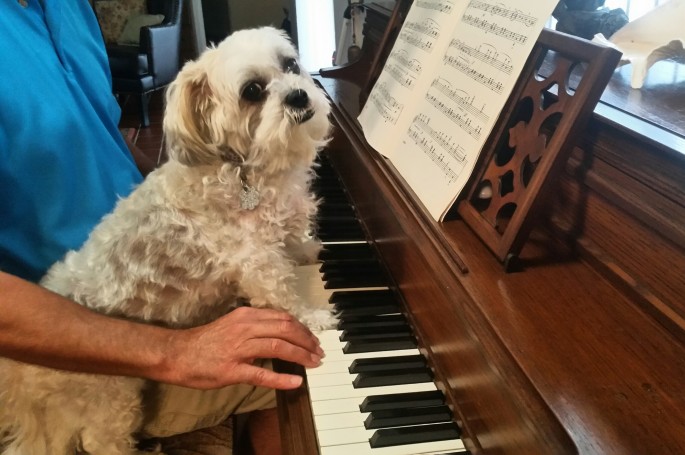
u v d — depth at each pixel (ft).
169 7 16.26
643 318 2.35
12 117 3.80
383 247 4.06
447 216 3.22
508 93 2.95
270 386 3.13
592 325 2.34
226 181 4.16
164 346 3.18
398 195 3.66
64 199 4.14
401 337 3.40
